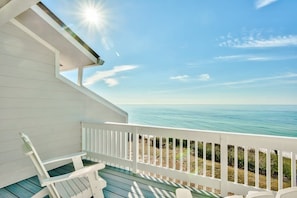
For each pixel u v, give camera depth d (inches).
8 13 93.5
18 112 129.9
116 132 154.8
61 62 192.9
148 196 106.2
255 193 43.6
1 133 121.0
